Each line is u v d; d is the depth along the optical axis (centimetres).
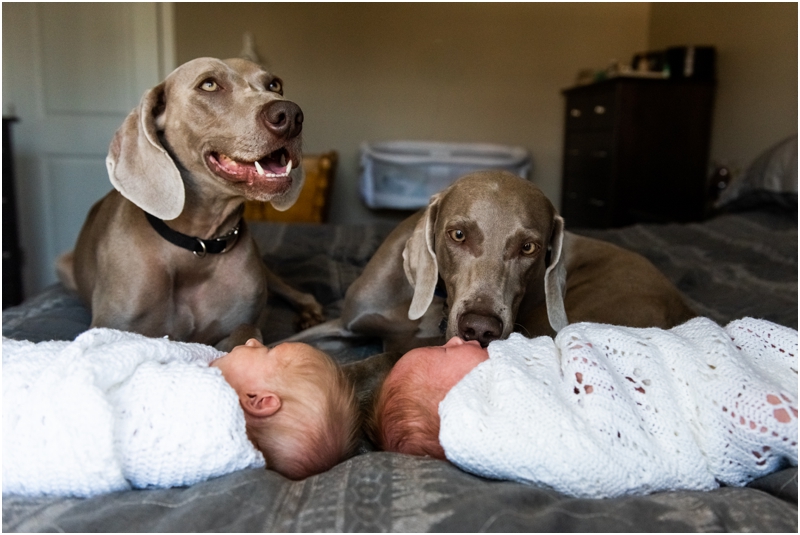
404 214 632
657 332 110
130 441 90
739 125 464
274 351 110
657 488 95
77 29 416
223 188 169
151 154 166
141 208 178
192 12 589
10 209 364
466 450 93
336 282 261
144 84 429
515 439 92
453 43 621
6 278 362
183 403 91
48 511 84
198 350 118
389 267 188
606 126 496
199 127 165
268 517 81
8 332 177
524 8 621
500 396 96
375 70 618
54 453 87
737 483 99
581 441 91
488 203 151
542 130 637
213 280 188
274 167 171
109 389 94
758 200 327
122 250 178
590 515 82
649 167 486
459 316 146
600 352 105
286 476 102
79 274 212
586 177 539
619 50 632
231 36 597
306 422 103
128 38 423
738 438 96
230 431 92
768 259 268
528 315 187
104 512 82
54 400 88
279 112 158
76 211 436
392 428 110
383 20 612
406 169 562
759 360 109
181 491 89
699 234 313
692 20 538
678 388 102
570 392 99
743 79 461
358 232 328
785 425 92
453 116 630
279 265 280
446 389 109
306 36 606
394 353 166
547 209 160
